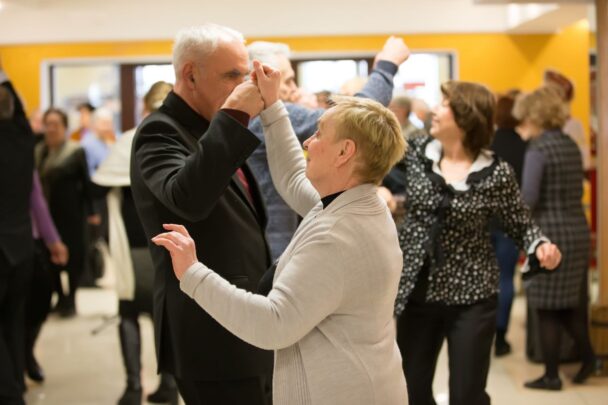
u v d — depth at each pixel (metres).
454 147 3.09
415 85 10.04
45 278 4.34
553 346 4.36
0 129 3.76
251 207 2.33
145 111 4.12
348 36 9.82
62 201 6.34
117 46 9.89
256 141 1.97
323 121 1.87
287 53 3.16
